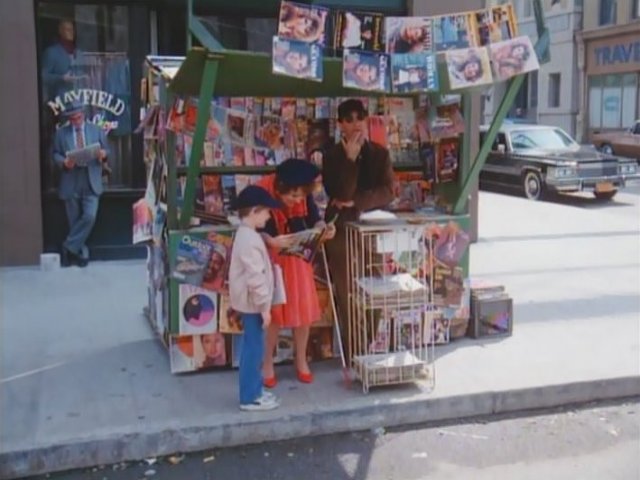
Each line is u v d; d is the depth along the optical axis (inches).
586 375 190.5
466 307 217.8
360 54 174.4
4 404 174.2
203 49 166.4
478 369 194.7
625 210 509.0
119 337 225.9
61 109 323.6
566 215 472.1
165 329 207.0
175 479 150.6
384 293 186.5
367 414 171.9
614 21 1027.3
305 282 182.1
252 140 215.5
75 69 323.9
